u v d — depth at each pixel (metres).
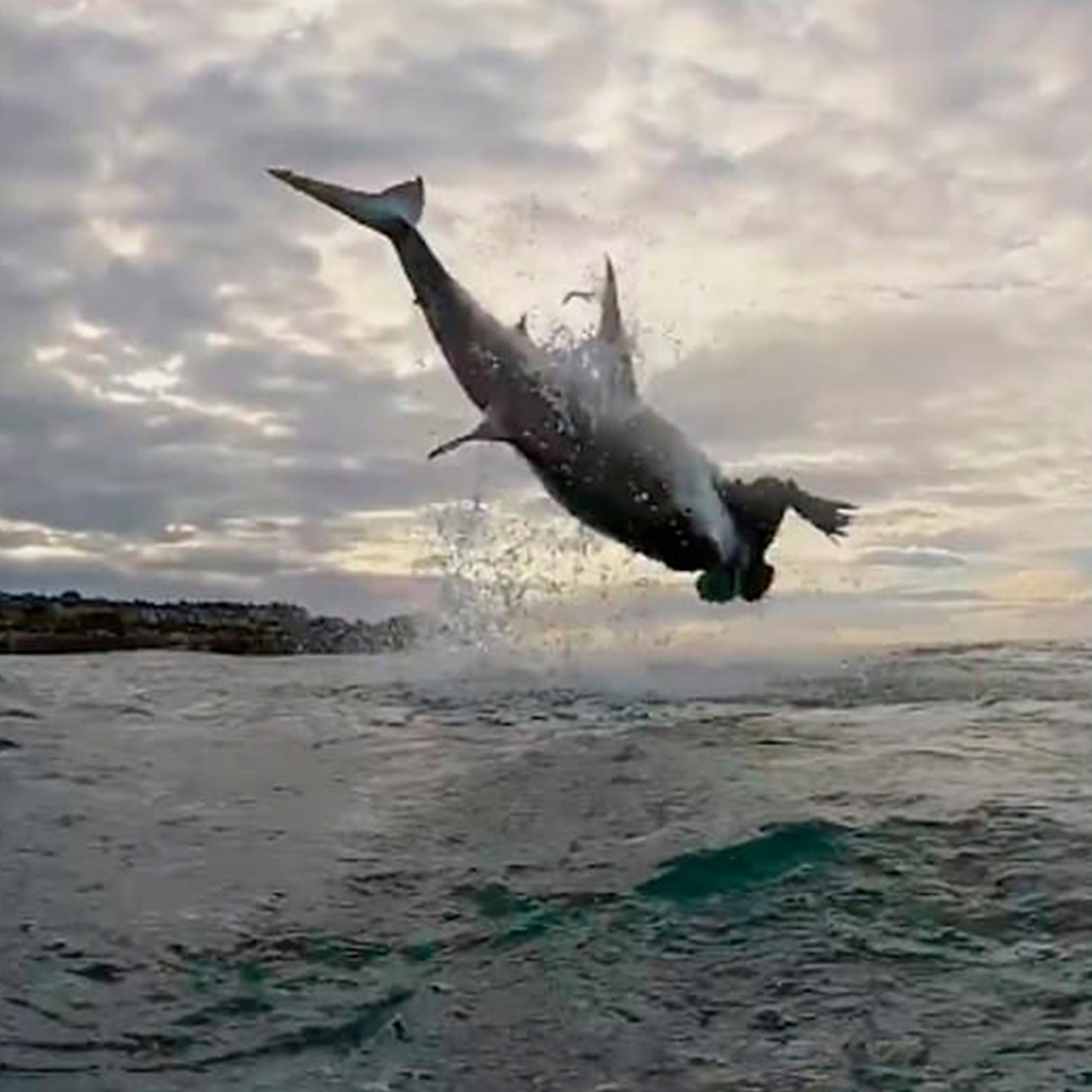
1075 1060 4.18
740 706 10.57
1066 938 5.10
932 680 11.79
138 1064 4.49
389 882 6.24
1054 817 6.55
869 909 5.49
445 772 8.43
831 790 7.21
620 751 8.56
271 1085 4.30
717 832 6.49
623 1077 4.24
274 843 7.00
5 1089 4.30
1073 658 13.44
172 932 5.70
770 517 8.65
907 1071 4.16
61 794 8.21
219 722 10.84
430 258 8.24
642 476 8.23
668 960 5.13
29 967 5.33
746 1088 4.11
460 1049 4.50
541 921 5.59
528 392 8.20
